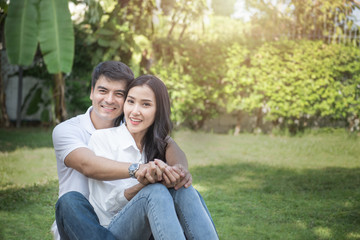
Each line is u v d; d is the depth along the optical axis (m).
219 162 5.45
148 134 2.26
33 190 3.74
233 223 3.19
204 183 4.35
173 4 7.36
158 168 1.93
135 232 1.96
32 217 3.11
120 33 6.64
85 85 8.20
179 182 2.02
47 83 8.37
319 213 3.46
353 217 3.39
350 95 8.09
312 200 3.86
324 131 8.17
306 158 5.92
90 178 2.06
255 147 6.59
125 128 2.17
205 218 2.01
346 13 8.16
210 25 7.46
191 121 8.23
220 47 7.73
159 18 7.25
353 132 8.09
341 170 5.17
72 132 2.12
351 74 8.17
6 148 5.79
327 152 6.34
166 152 2.31
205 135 7.68
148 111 2.11
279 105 7.86
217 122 8.36
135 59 6.66
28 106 8.50
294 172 5.00
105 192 2.07
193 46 7.63
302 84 7.81
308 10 8.13
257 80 7.87
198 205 2.02
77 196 1.95
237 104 7.89
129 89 2.14
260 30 8.12
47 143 6.27
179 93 7.37
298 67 7.79
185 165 2.24
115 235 1.96
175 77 7.39
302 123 8.30
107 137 2.14
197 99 7.76
